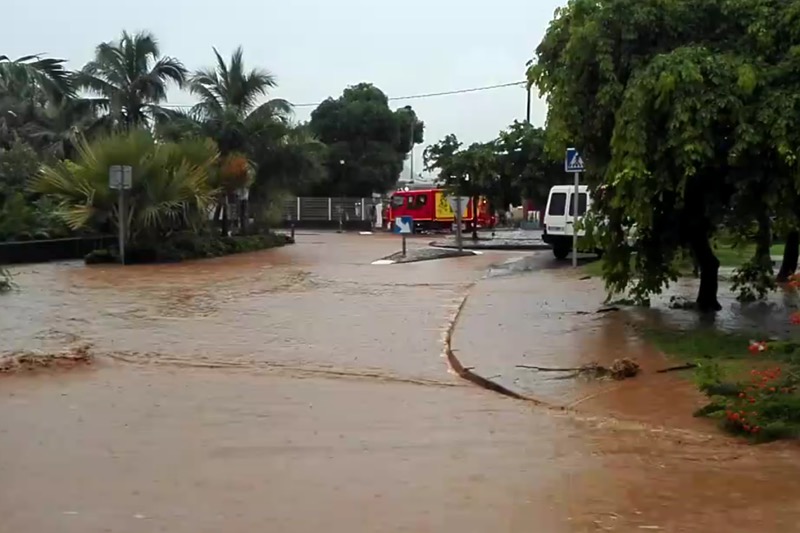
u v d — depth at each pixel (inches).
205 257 1154.0
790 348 344.8
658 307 565.6
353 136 2466.8
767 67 403.5
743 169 417.4
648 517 213.3
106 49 1573.6
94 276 877.2
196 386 374.3
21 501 224.1
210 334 513.0
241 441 284.0
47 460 260.5
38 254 1057.5
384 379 394.3
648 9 429.7
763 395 298.5
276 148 1524.4
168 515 214.2
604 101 433.4
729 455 268.5
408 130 2549.2
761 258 541.3
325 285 788.6
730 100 394.6
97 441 282.5
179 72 1594.5
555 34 468.1
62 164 1130.7
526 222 2145.7
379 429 301.9
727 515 214.4
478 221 2101.4
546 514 215.6
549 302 610.2
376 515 214.8
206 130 1482.5
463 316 555.5
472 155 1513.3
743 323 496.1
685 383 359.9
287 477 245.4
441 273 904.3
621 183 419.2
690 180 446.9
